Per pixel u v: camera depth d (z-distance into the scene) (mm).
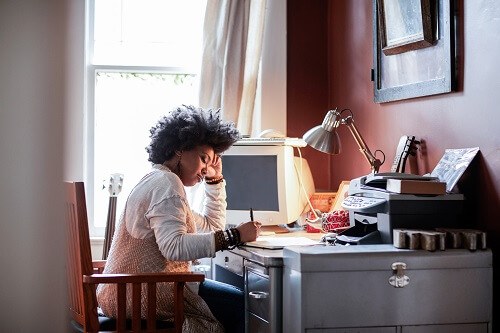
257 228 2279
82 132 3301
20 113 555
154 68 3514
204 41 3328
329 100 3541
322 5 3551
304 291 1797
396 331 1852
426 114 2514
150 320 2096
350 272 1823
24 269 552
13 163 552
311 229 2898
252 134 3529
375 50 2889
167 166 2398
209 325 2240
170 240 2115
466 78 2238
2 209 546
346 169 3318
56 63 560
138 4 3523
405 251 1863
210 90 3330
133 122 3498
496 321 2082
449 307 1880
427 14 2398
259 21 3322
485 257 1903
